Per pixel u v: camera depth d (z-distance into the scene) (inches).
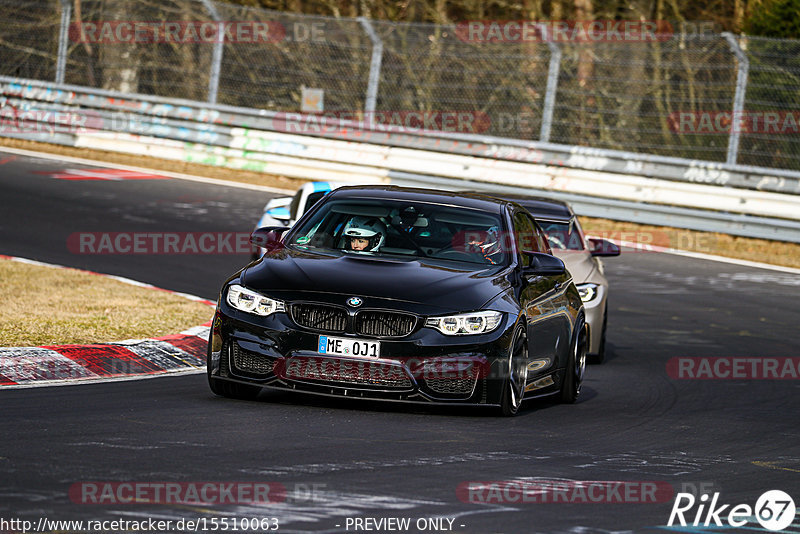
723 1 4217.5
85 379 1191.6
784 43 3048.7
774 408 1328.7
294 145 3326.8
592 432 1081.4
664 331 1904.5
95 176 3065.9
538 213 1747.0
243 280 1099.9
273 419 1005.2
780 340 1868.8
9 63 3804.1
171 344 1386.6
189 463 806.5
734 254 2721.5
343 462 846.5
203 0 3553.2
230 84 3794.3
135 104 3486.7
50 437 868.6
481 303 1080.8
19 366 1193.4
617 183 3034.0
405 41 3725.4
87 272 1931.6
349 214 1224.2
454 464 870.4
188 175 3223.4
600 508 767.1
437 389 1060.5
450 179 3149.6
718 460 986.1
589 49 3575.3
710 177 3029.0
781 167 3097.9
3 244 2169.0
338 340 1045.2
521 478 840.3
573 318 1300.4
